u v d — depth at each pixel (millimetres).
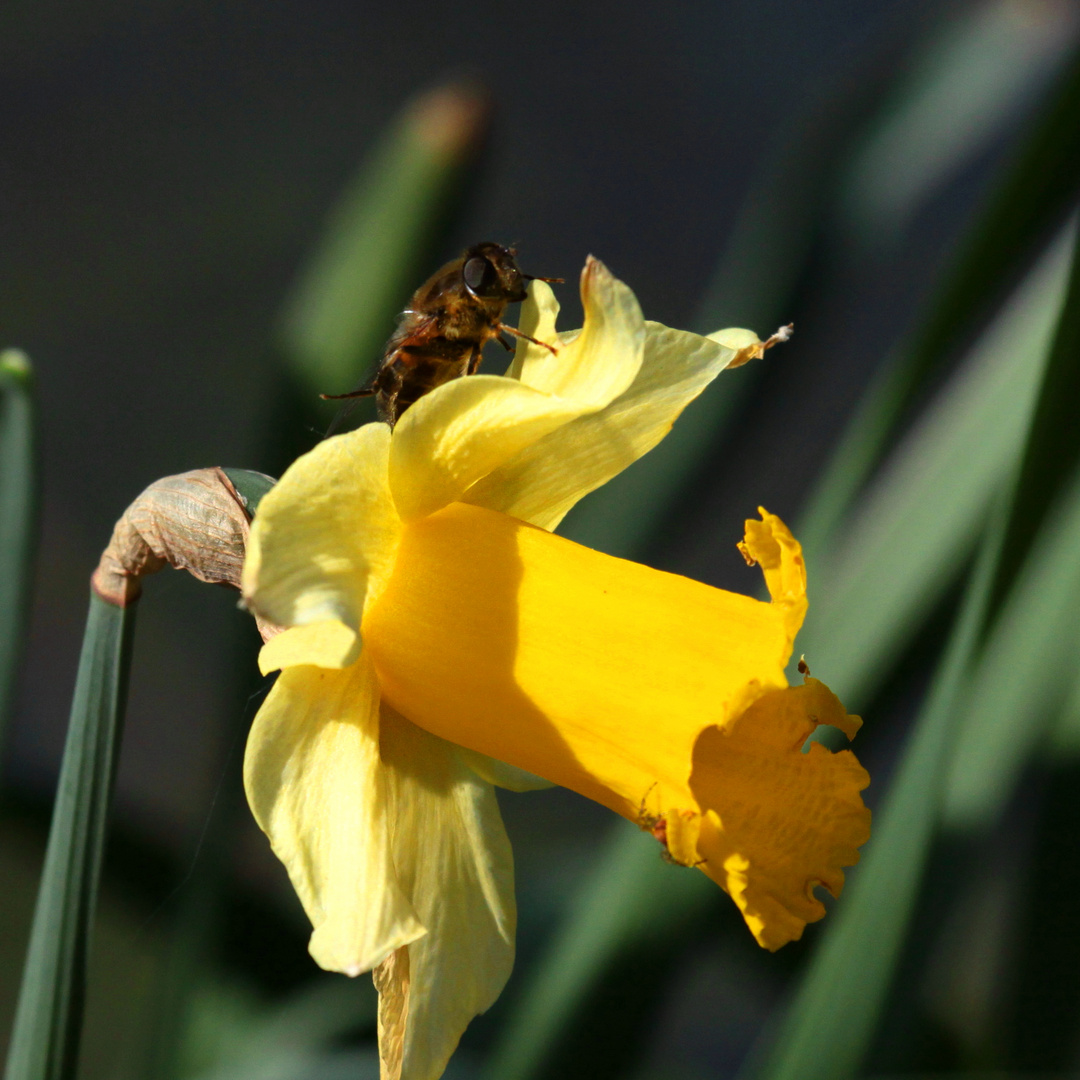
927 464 709
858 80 874
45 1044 626
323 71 2508
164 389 1964
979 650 657
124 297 2062
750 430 824
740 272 854
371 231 736
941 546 697
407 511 626
